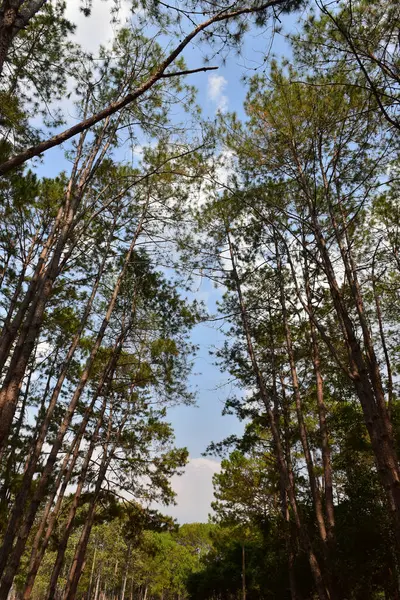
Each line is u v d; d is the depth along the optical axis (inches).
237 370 570.3
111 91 364.2
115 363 560.1
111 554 1641.2
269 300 534.3
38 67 343.9
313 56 297.4
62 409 591.8
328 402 603.8
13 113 320.2
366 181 331.0
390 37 252.1
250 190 423.5
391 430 279.6
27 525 299.0
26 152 127.0
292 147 375.6
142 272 577.3
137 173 491.5
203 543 1827.0
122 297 586.6
